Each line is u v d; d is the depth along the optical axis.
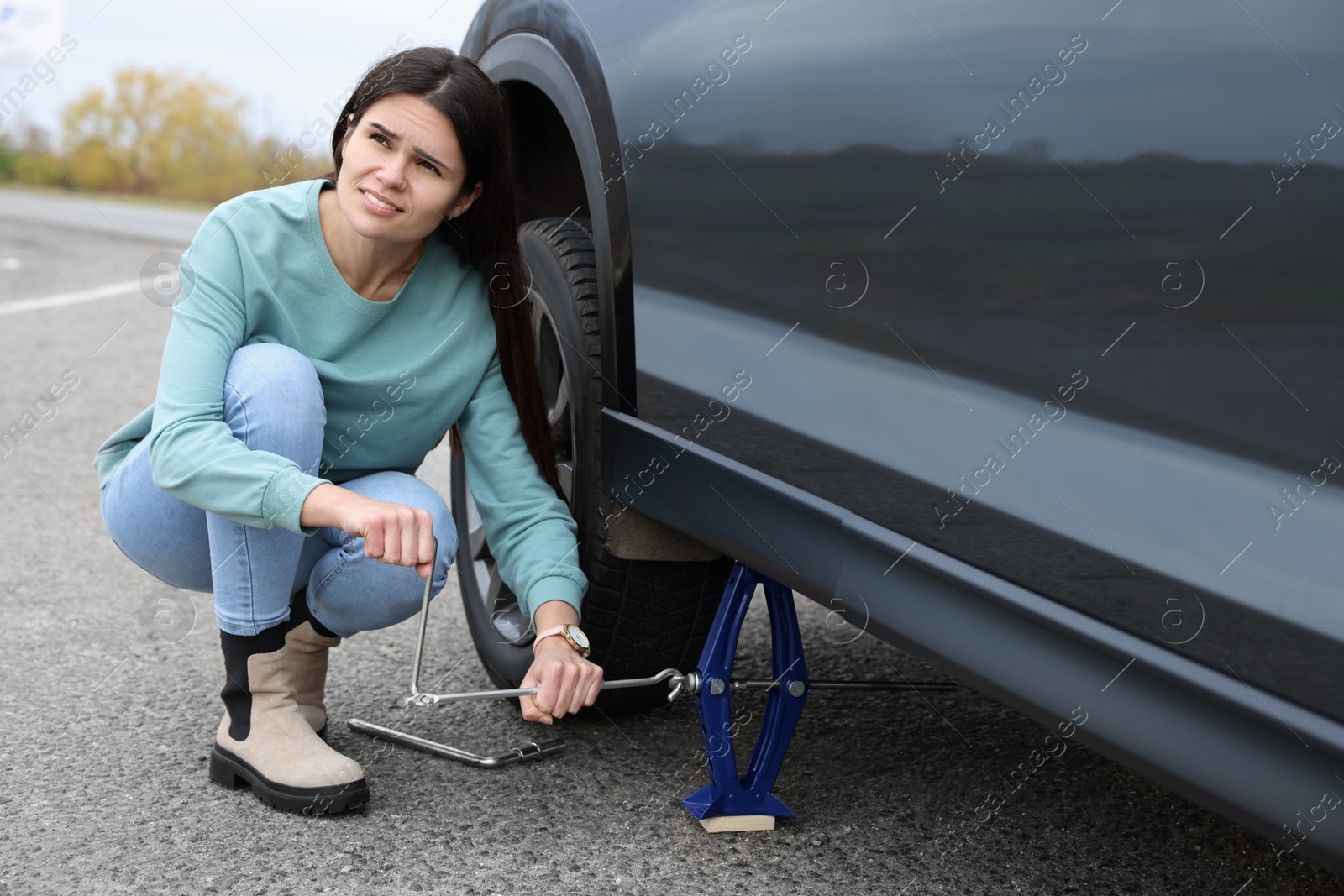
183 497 1.33
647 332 1.41
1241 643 0.78
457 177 1.37
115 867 1.30
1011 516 0.95
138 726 1.71
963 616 1.00
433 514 1.48
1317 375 0.74
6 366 4.41
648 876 1.33
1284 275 0.75
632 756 1.67
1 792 1.49
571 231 1.69
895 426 1.06
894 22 1.05
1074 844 1.44
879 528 1.08
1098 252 0.88
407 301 1.49
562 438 1.74
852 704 1.90
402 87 1.32
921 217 1.03
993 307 0.96
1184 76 0.82
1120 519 0.86
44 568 2.45
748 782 1.46
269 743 1.46
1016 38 0.94
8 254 7.36
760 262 1.22
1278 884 1.36
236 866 1.32
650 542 1.55
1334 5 0.73
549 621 1.42
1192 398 0.81
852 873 1.35
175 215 9.99
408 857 1.35
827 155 1.12
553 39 1.63
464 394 1.54
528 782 1.57
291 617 1.59
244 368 1.38
